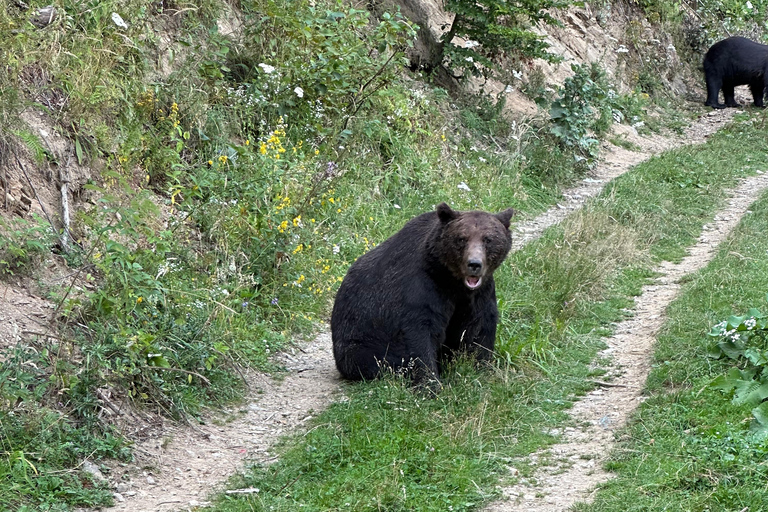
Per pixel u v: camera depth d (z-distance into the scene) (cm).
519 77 2023
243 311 1023
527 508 625
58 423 722
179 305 936
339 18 1506
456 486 658
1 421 689
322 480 693
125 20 1178
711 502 589
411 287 861
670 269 1281
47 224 900
